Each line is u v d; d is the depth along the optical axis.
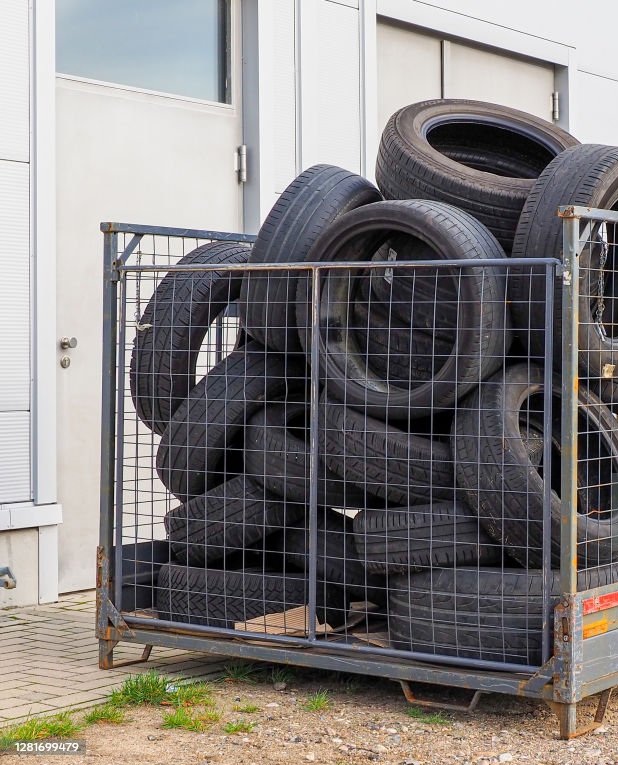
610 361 5.74
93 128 8.67
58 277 8.45
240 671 6.19
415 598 5.67
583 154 5.87
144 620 6.33
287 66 9.83
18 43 8.04
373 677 6.16
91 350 8.66
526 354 5.93
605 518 6.03
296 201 6.34
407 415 5.79
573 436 5.18
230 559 6.58
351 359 6.04
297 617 6.17
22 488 8.05
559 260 5.29
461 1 11.30
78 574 8.57
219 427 6.30
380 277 6.32
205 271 6.62
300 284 6.09
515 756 4.98
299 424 6.54
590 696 5.91
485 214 6.25
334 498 6.12
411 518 5.70
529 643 5.39
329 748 5.06
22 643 6.97
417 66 11.13
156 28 9.13
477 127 7.38
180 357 6.61
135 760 4.86
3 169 7.96
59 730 5.18
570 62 12.63
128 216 8.89
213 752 4.98
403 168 6.52
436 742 5.15
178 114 9.22
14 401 8.00
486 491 5.50
